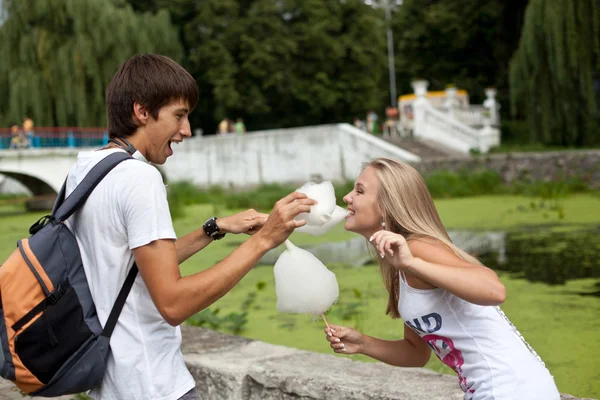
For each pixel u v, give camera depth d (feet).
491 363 5.98
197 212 56.65
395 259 5.92
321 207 6.52
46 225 6.08
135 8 97.91
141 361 6.00
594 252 26.86
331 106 107.14
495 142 76.74
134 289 6.06
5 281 5.91
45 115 77.82
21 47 76.74
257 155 75.15
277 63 96.73
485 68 111.04
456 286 5.73
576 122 65.87
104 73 78.64
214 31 96.53
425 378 9.00
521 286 21.62
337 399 8.82
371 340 7.36
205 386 10.05
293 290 6.59
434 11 103.40
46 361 5.89
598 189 50.47
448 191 53.98
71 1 77.30
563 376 12.79
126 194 5.84
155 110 6.13
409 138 79.25
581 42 61.93
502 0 99.60
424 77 114.73
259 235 6.14
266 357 10.23
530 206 43.73
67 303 5.91
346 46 101.96
